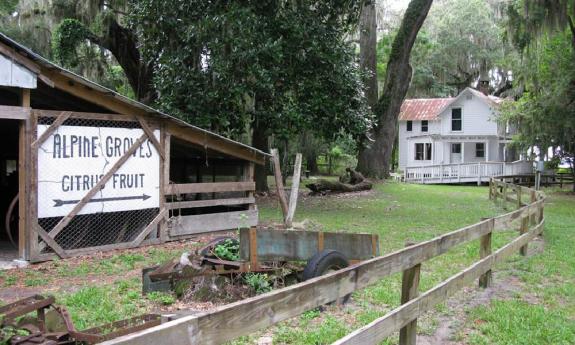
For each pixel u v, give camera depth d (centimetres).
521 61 2445
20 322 426
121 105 1005
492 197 2145
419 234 1229
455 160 4153
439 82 5372
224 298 630
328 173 4453
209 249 707
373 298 679
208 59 1593
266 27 1570
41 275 794
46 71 884
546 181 3509
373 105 2895
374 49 2877
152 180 1069
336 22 1722
